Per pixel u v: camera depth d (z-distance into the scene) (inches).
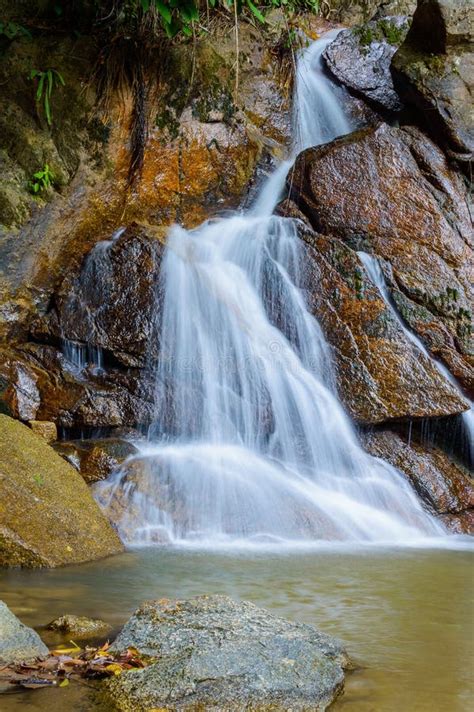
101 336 310.2
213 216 384.2
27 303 329.4
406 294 330.6
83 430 291.4
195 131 381.1
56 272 339.9
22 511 214.1
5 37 348.5
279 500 266.1
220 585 191.0
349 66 435.8
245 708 112.3
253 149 398.3
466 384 319.3
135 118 366.9
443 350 322.3
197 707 111.6
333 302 317.7
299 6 455.8
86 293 318.7
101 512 235.8
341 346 310.3
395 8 477.7
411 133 362.0
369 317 315.9
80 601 172.6
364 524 271.0
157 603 141.6
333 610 171.3
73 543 217.0
